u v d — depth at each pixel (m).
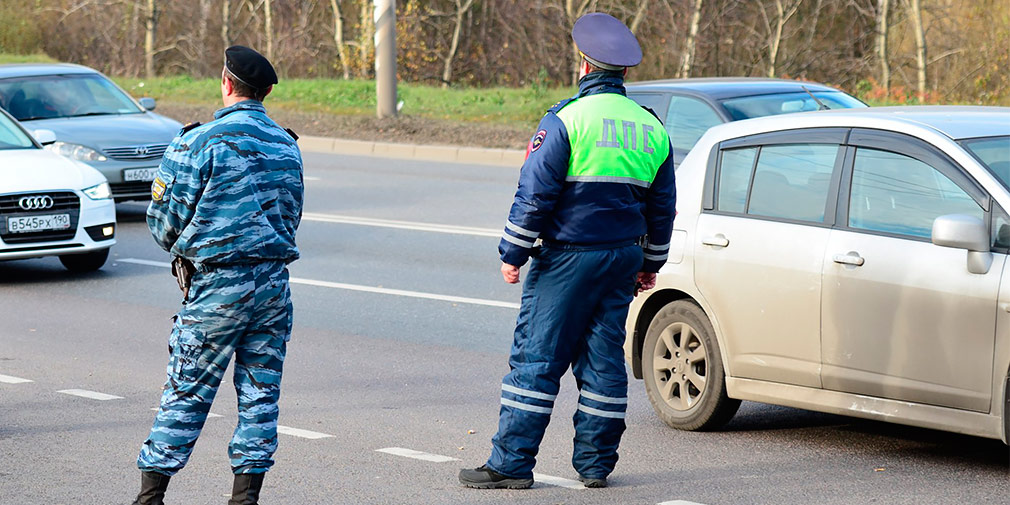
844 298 16.45
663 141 15.34
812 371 16.86
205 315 13.16
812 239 16.95
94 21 130.62
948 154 16.08
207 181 12.97
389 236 37.69
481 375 22.09
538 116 68.56
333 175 52.88
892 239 16.20
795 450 17.34
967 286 15.31
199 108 77.00
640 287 16.00
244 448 13.50
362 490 15.55
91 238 32.34
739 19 116.81
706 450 17.41
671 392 18.83
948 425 15.60
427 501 15.11
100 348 24.25
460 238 37.19
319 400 20.39
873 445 17.55
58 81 45.59
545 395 15.35
